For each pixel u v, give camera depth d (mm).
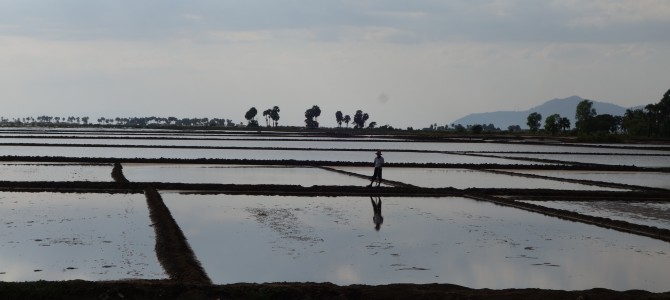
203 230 18953
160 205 22594
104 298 11484
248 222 20453
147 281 12617
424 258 15773
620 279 14188
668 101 120625
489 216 22547
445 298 12062
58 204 23453
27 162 41969
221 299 11758
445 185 32906
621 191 30906
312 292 12133
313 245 17016
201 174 36594
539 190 29531
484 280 13914
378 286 12633
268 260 15289
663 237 18891
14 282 11977
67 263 14562
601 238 18703
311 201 25797
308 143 79500
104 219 20297
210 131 133875
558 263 15539
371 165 44281
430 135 123875
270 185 29359
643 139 111375
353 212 23016
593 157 59312
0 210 21844
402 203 25719
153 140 79812
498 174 39906
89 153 53406
